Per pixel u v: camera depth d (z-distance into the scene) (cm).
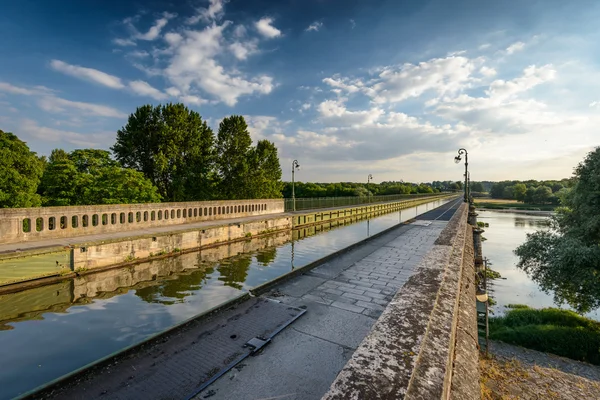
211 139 4197
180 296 1416
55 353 884
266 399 398
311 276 971
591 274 1470
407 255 1286
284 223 3619
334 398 140
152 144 3603
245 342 547
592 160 1731
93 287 1521
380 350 186
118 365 475
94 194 2705
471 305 416
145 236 1923
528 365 1138
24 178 2133
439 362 175
